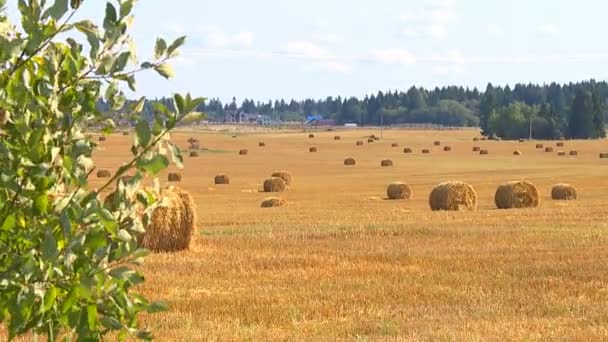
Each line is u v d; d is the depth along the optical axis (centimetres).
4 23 1341
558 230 7931
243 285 4912
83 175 1361
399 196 14700
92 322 1404
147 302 1503
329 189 17525
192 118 1342
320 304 4316
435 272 5403
